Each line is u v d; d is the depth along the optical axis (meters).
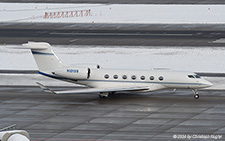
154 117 138.12
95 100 158.75
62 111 145.50
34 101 157.88
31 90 173.75
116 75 158.50
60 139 119.25
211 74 196.25
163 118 137.12
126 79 157.88
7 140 57.00
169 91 171.38
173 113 142.12
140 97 162.12
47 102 156.62
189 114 141.00
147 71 159.12
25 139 56.44
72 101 157.88
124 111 144.75
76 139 119.12
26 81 187.62
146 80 157.38
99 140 118.12
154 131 125.19
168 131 125.06
